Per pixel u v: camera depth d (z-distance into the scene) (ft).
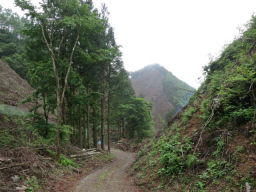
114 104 87.51
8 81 63.57
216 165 15.02
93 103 48.32
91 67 49.26
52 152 29.71
